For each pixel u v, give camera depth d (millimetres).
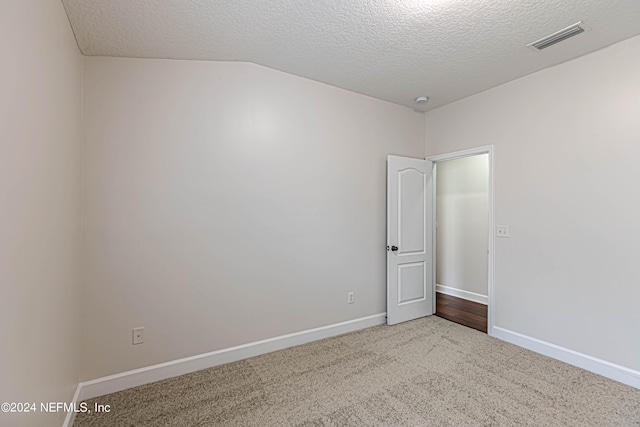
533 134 2803
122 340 2180
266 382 2248
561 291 2598
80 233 2035
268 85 2729
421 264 3715
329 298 3102
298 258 2902
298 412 1905
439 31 2135
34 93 1253
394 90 3217
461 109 3461
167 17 1859
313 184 2990
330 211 3104
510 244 2967
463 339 3025
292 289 2869
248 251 2641
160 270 2301
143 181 2250
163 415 1884
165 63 2344
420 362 2547
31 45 1217
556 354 2609
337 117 3152
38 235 1305
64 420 1692
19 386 1119
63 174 1667
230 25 2006
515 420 1814
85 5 1676
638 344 2180
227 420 1838
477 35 2186
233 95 2576
